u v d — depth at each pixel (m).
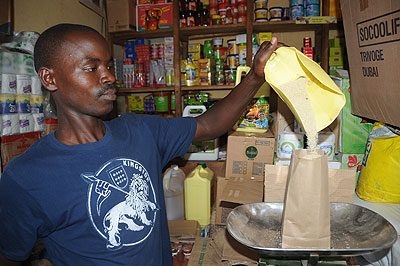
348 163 1.62
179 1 2.43
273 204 1.01
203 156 2.21
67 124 0.75
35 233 0.69
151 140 0.88
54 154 0.71
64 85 0.71
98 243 0.71
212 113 1.01
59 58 0.70
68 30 0.71
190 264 1.34
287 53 0.85
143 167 0.80
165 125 0.96
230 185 1.53
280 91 0.80
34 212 0.67
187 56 2.78
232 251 1.36
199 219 1.94
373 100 1.33
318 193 0.79
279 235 0.92
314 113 0.84
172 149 0.96
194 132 0.99
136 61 2.58
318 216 0.79
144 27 2.49
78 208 0.69
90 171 0.71
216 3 2.39
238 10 2.33
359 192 1.49
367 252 0.75
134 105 2.77
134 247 0.75
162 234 0.94
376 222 0.89
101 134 0.79
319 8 2.16
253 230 0.93
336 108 0.82
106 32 2.54
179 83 2.41
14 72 1.37
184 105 2.57
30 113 1.45
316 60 2.45
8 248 0.70
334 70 2.22
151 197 0.80
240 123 1.85
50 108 1.58
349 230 0.92
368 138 1.51
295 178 0.81
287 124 1.74
